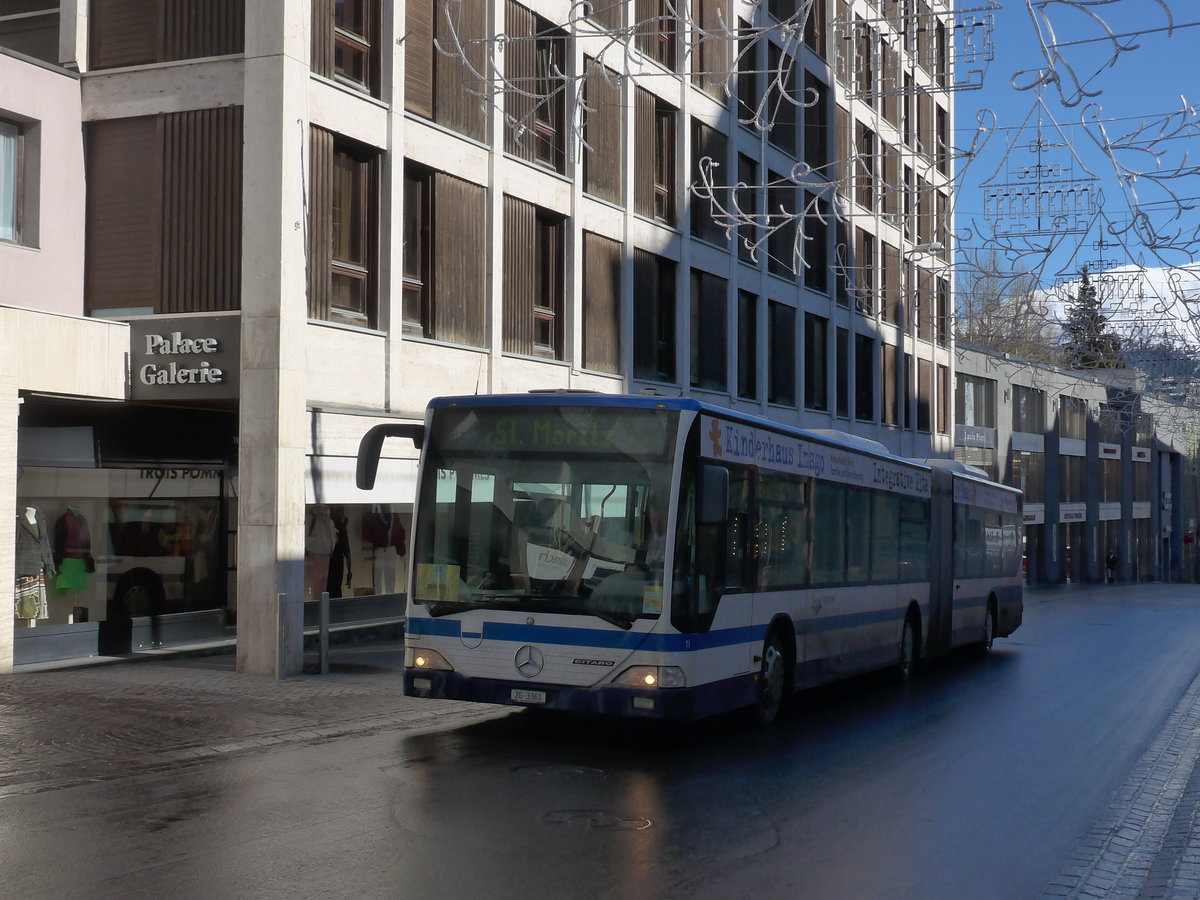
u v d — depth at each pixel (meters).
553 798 8.84
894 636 16.91
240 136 16.52
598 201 24.77
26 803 8.39
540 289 23.55
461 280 20.77
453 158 20.53
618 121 25.59
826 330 37.47
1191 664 20.78
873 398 40.97
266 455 15.88
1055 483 66.06
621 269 25.77
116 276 16.98
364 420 18.19
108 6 17.14
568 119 23.80
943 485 19.67
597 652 10.41
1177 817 9.13
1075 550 70.62
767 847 7.77
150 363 16.53
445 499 11.10
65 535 16.53
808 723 13.17
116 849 7.16
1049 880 7.30
